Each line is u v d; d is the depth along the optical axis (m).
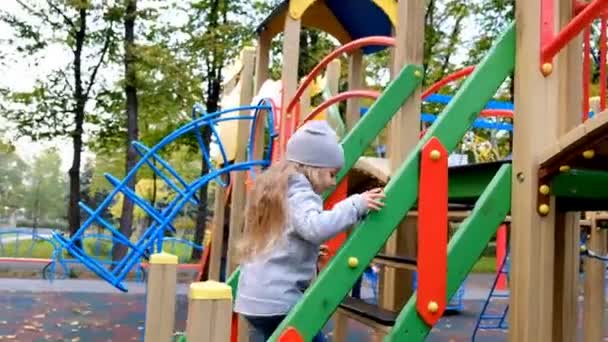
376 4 6.75
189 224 27.00
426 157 2.98
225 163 7.74
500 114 5.95
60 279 14.55
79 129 17.39
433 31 17.00
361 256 2.87
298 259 3.05
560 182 2.93
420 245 2.94
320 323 2.78
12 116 17.06
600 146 2.85
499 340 9.02
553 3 3.00
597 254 6.41
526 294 2.86
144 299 11.91
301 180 3.06
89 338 8.28
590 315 6.62
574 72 3.21
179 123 17.30
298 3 6.01
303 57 16.64
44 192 64.44
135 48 15.99
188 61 16.59
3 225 55.19
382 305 4.88
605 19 3.71
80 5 16.25
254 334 7.86
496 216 3.01
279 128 6.21
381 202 2.92
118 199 29.55
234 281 4.25
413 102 4.25
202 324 2.25
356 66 7.09
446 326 10.13
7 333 8.39
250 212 3.14
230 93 9.07
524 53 3.02
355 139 4.15
